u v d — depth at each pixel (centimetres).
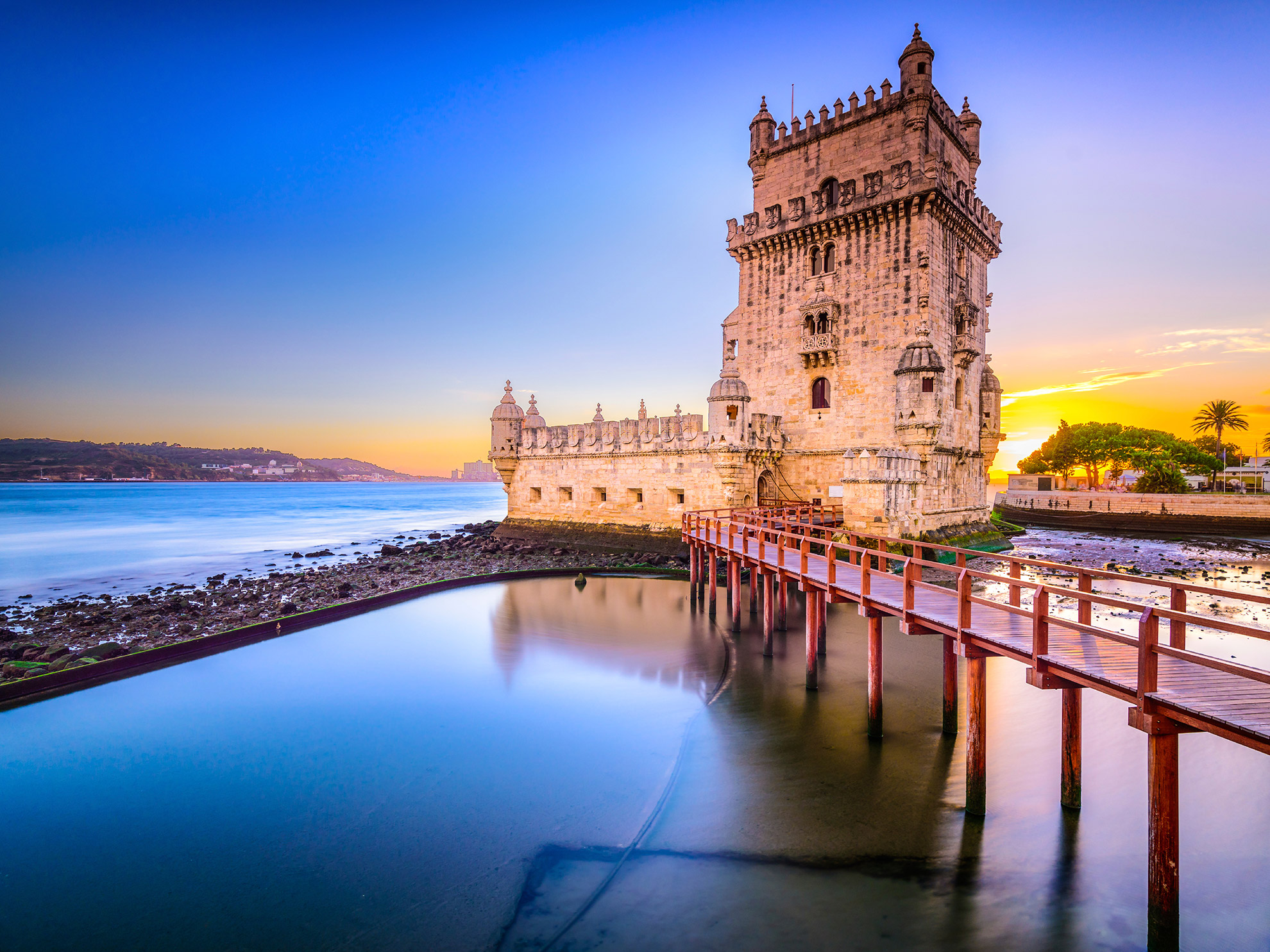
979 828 1092
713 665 2012
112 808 1249
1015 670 1866
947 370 3828
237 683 1928
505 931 899
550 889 984
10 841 1149
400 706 1731
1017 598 1281
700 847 1074
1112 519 6650
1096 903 905
